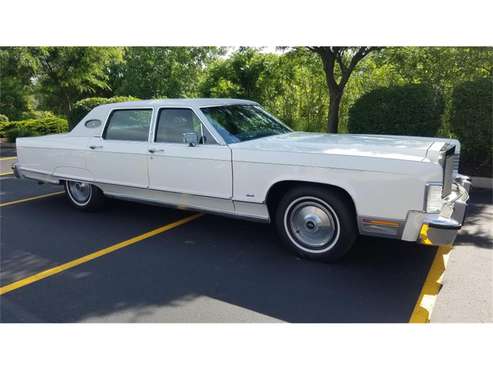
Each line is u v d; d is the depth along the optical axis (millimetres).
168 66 26766
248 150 4293
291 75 14898
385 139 4609
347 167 3773
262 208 4359
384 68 13820
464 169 8289
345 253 4043
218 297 3539
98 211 6117
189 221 5547
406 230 3625
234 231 5109
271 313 3273
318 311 3281
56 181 6277
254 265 4133
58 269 4152
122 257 4410
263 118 5418
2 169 10531
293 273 3934
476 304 3336
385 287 3629
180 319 3227
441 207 3719
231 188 4465
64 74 16312
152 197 5270
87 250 4629
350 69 10492
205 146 4602
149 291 3670
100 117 5699
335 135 5113
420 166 3502
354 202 3793
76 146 5809
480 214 5770
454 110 8227
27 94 26953
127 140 5359
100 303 3488
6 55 14547
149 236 5012
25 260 4395
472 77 11375
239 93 15836
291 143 4422
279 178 4117
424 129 8562
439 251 4359
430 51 11727
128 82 26219
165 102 5117
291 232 4262
